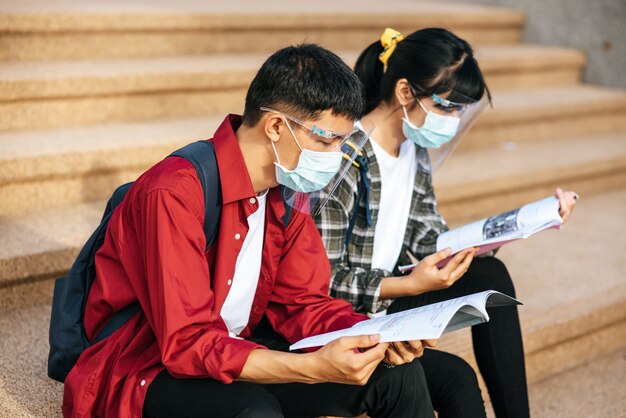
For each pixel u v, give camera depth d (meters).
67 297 1.93
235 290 1.97
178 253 1.75
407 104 2.30
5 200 3.06
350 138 2.03
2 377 2.28
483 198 4.01
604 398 2.98
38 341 2.51
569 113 4.89
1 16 3.59
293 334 2.04
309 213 2.02
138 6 4.28
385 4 5.46
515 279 3.37
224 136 1.85
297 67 1.79
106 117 3.63
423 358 2.09
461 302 1.79
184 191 1.78
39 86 3.40
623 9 5.25
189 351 1.73
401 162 2.44
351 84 1.82
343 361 1.70
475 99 2.29
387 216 2.42
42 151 3.09
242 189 1.84
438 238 2.36
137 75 3.63
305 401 1.97
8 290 2.73
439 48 2.25
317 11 4.66
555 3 5.56
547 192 4.28
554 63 5.34
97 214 3.11
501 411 2.36
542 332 2.98
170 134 3.45
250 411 1.70
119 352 1.84
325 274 2.08
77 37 3.87
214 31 4.29
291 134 1.81
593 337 3.25
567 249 3.74
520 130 4.72
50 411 2.13
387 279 2.23
